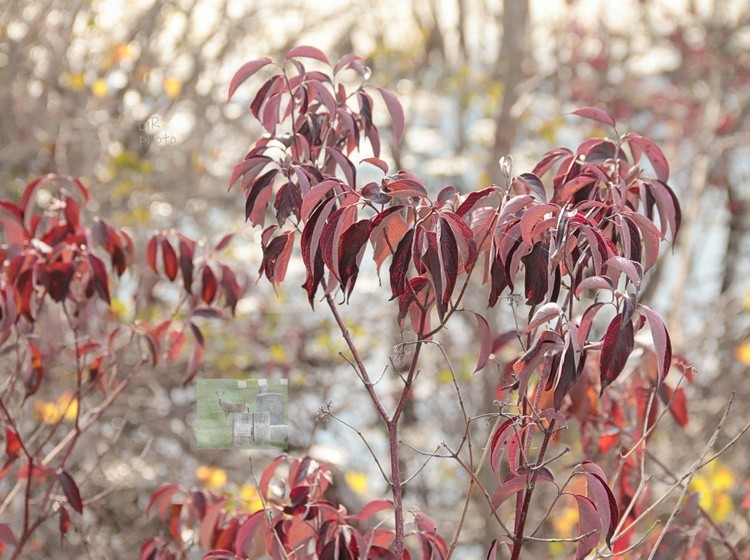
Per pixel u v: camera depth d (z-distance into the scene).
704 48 8.12
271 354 5.21
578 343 1.62
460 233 1.72
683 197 7.39
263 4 6.68
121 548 4.02
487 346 1.87
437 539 2.09
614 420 2.57
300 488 2.08
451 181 7.76
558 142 7.63
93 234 2.52
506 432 1.79
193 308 2.72
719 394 5.35
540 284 1.78
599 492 1.74
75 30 5.66
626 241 1.74
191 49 6.41
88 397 4.48
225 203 6.17
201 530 2.37
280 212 1.96
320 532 2.04
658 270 6.89
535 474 1.77
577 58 7.86
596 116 2.05
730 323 5.76
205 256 2.70
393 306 5.79
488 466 4.41
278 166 2.01
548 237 1.79
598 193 2.06
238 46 6.69
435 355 5.83
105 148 5.27
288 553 2.07
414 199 1.82
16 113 5.25
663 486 4.49
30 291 2.43
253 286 5.71
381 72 8.48
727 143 6.84
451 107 8.29
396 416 1.89
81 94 5.36
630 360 2.48
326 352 5.82
